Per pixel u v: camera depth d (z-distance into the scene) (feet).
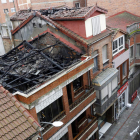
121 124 62.59
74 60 44.47
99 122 59.41
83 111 42.78
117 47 58.23
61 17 44.65
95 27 44.86
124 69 67.31
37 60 45.85
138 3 77.25
